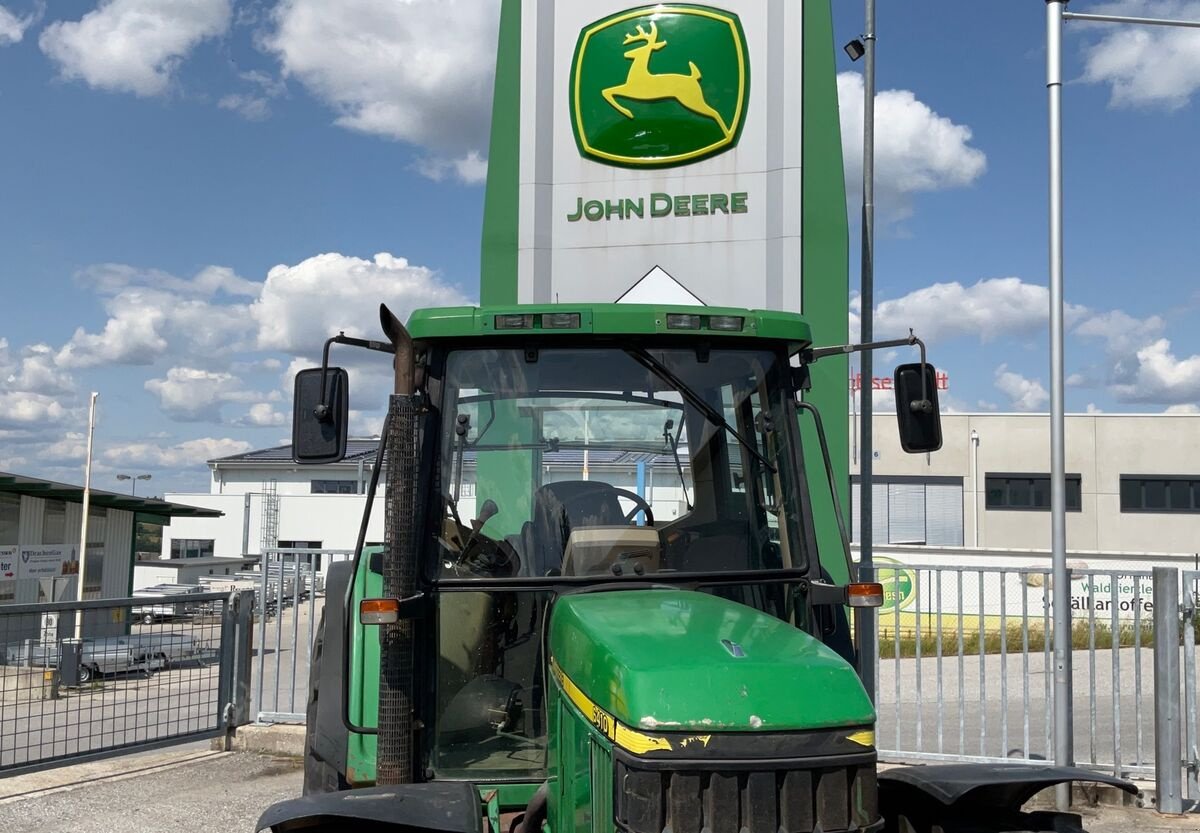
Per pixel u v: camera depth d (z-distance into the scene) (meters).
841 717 2.78
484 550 3.94
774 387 4.14
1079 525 35.69
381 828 3.25
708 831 2.69
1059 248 7.28
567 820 3.28
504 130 9.54
